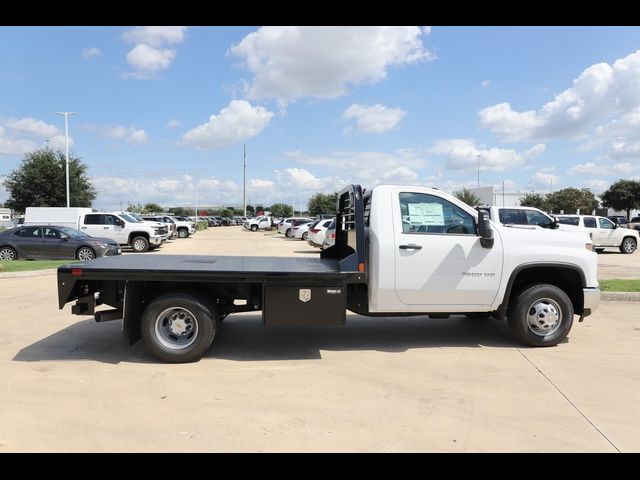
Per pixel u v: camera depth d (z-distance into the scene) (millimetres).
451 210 6074
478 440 3631
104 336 6723
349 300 6109
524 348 6191
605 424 3918
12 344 6301
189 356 5500
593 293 6207
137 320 5668
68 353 5898
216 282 5680
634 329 7195
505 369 5332
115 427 3830
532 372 5227
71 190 45938
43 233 17641
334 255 7324
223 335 6840
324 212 93250
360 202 5750
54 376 5055
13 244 17422
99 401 4367
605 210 72688
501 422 3951
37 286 11445
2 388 4691
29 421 3932
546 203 76500
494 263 5984
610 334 6895
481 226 5836
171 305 5473
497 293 6031
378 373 5191
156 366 5414
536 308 6117
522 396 4523
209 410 4180
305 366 5438
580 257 6160
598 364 5512
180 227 37438
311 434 3723
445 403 4352
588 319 7875
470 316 7633
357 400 4418
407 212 5992
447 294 5957
